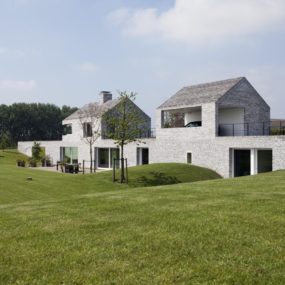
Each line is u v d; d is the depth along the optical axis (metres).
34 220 8.84
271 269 5.45
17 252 6.51
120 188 22.33
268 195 10.90
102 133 41.19
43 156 51.97
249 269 5.46
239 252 6.11
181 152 30.59
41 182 22.64
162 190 12.89
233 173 26.80
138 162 35.69
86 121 44.28
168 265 5.70
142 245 6.59
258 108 31.22
